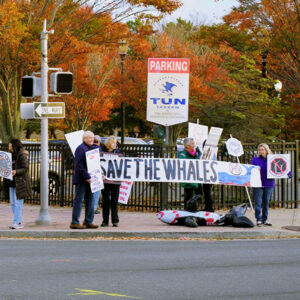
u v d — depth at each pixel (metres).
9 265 10.41
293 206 21.48
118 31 23.78
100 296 8.06
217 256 11.63
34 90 15.66
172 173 16.91
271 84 28.09
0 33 20.86
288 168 16.11
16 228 14.93
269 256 11.68
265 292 8.45
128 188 17.22
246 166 17.02
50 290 8.41
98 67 39.47
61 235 14.47
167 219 15.84
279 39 27.56
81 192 14.95
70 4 23.02
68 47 22.98
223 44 30.03
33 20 22.72
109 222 16.50
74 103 40.22
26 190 14.86
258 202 16.12
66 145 20.53
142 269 10.14
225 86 26.48
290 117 35.69
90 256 11.50
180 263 10.77
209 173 16.97
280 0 27.22
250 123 25.45
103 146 16.66
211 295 8.22
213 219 15.77
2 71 24.14
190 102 26.05
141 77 32.84
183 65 20.02
